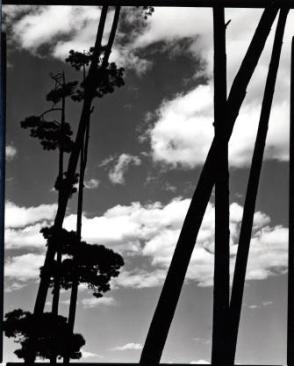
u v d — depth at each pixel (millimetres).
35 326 5246
